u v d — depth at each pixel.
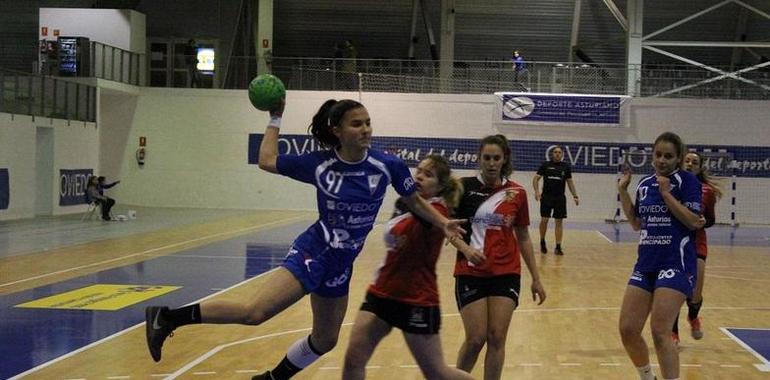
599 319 10.14
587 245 19.92
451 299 11.67
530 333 9.21
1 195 23.14
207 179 30.92
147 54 31.34
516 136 29.52
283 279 4.68
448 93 30.11
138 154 31.03
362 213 4.84
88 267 14.23
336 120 4.75
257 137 30.72
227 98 30.75
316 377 7.01
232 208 30.86
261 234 20.88
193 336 8.77
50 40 29.64
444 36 32.69
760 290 12.95
